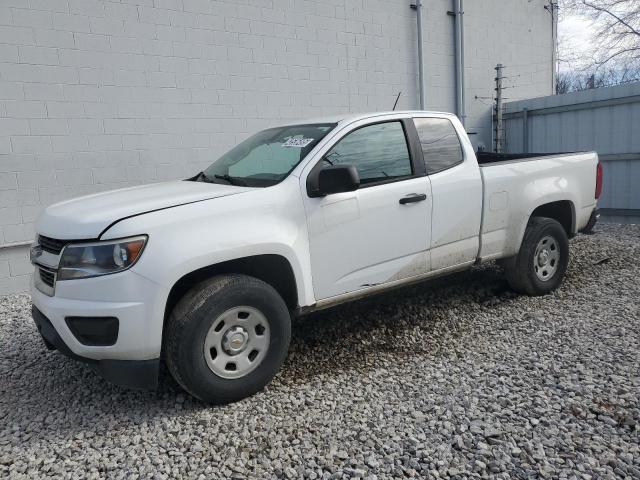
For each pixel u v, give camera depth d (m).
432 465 2.63
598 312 4.66
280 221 3.50
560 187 5.21
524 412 3.06
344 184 3.46
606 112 9.31
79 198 3.80
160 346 3.09
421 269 4.31
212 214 3.27
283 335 3.51
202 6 7.28
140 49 6.86
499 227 4.79
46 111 6.30
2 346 4.56
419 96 9.90
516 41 11.63
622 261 6.42
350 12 8.77
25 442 3.04
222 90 7.56
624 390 3.25
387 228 4.02
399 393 3.40
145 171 7.05
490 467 2.60
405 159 4.23
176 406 3.35
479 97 11.08
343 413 3.18
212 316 3.18
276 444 2.88
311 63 8.39
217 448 2.88
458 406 3.18
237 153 4.48
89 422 3.23
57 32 6.28
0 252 6.22
